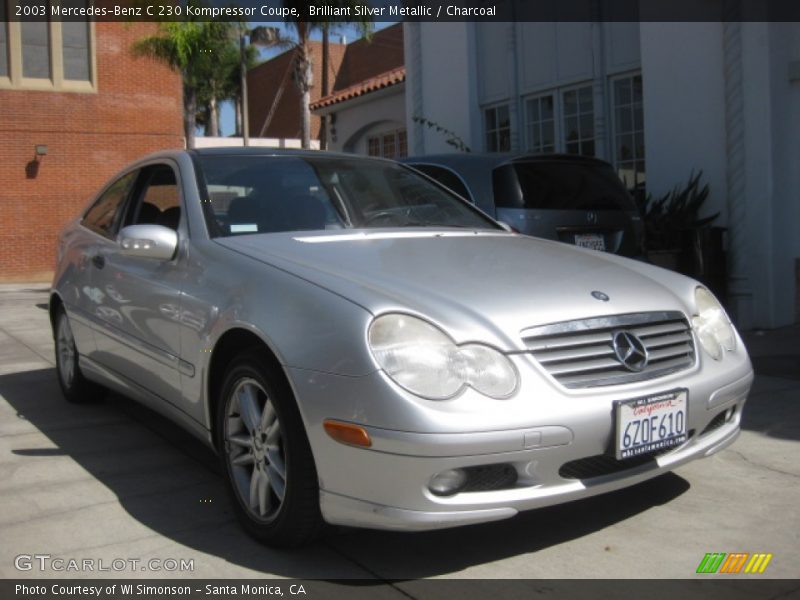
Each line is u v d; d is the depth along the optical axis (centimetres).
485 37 1170
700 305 371
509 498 293
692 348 348
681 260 813
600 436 301
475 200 637
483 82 1180
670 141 897
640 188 988
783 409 534
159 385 416
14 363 740
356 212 433
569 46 1054
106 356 482
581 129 1055
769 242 812
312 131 3928
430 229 430
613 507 377
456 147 1153
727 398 350
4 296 1545
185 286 385
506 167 638
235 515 360
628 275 372
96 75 2075
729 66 822
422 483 282
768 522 361
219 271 367
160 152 493
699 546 337
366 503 291
